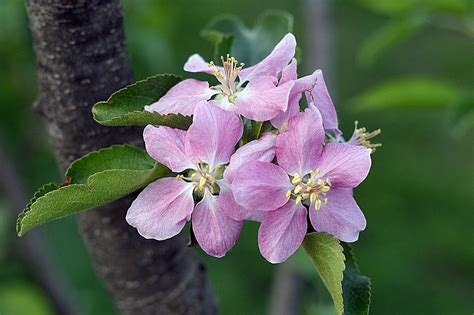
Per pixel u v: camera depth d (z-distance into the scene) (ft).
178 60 4.34
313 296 2.23
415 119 4.66
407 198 4.32
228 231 1.50
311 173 1.50
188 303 1.73
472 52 4.84
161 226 1.50
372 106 2.50
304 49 2.52
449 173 4.42
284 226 1.49
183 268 1.72
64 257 3.48
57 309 2.29
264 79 1.51
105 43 1.59
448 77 4.66
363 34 4.90
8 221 2.34
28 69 2.56
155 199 1.51
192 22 4.63
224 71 1.54
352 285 1.56
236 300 3.65
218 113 1.49
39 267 2.26
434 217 4.21
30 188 2.85
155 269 1.69
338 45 4.86
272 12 1.71
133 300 1.71
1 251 2.39
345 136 4.53
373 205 4.28
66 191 1.47
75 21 1.56
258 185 1.48
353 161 1.50
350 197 1.52
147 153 1.56
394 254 4.04
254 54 1.71
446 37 4.94
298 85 1.50
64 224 3.53
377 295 3.91
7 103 2.61
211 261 3.77
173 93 1.54
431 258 4.03
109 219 1.65
